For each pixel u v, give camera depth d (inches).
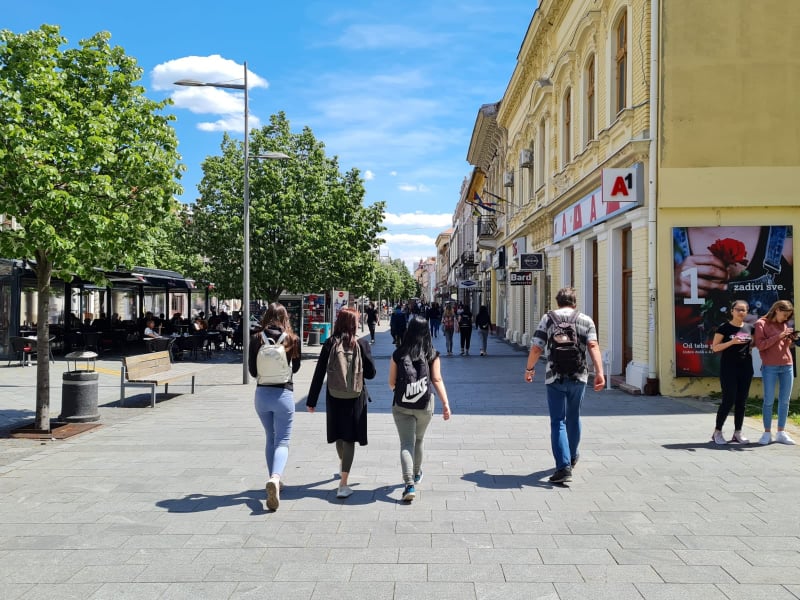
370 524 199.8
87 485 244.8
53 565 170.7
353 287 968.3
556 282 791.7
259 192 877.8
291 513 211.0
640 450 292.4
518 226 1080.8
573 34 697.0
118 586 157.8
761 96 455.5
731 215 453.1
